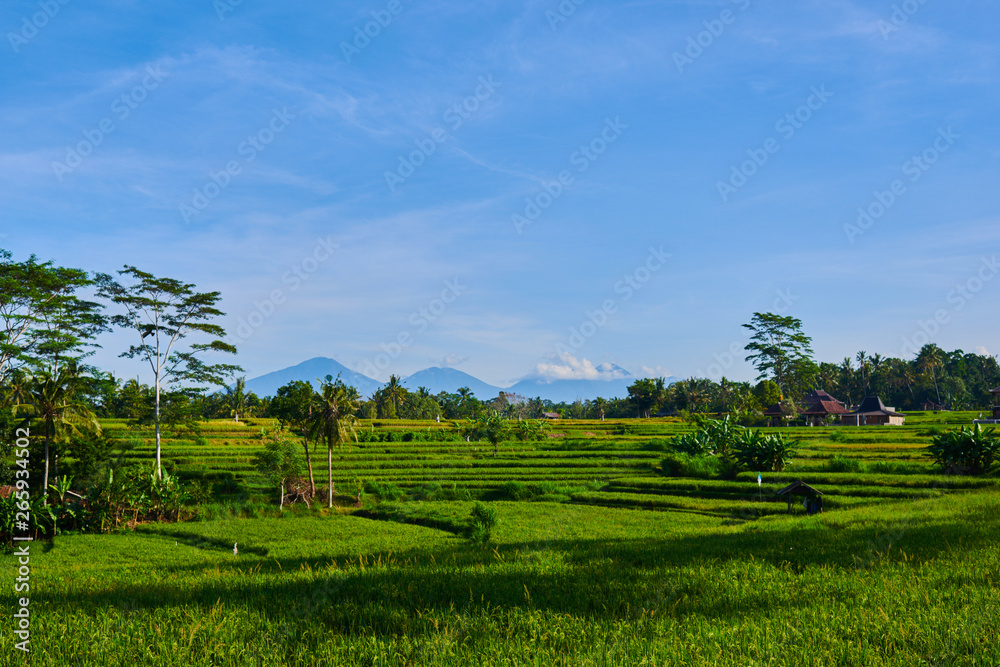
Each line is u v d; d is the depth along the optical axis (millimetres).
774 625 9977
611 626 10117
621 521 44688
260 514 53750
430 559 17906
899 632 9391
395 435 93375
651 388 159500
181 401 63781
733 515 47688
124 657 9125
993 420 100125
